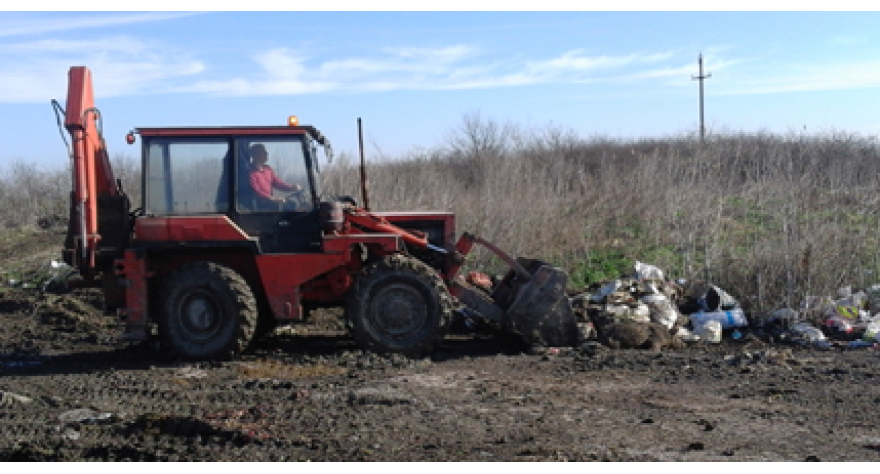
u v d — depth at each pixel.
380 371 7.58
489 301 8.49
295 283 8.17
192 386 7.08
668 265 11.42
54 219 22.64
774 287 10.02
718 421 5.83
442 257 8.75
